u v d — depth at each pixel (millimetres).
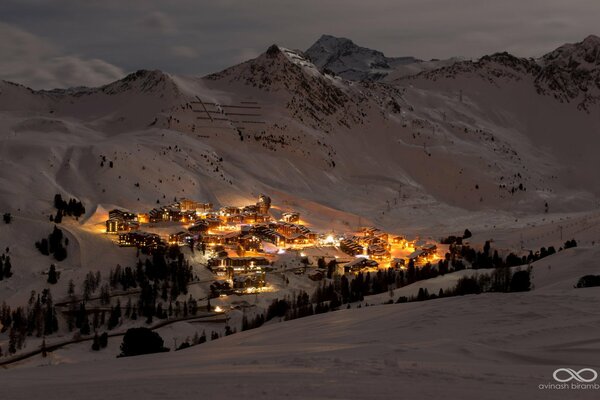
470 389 24656
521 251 182750
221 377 28578
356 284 133000
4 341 105438
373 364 30531
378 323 56125
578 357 34219
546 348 37062
